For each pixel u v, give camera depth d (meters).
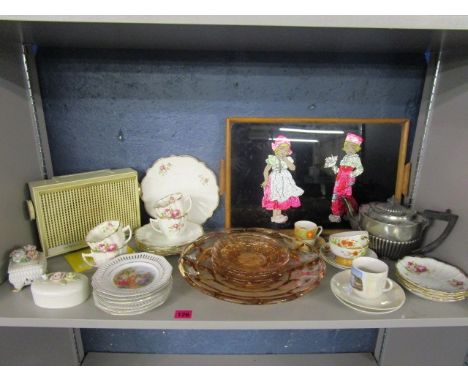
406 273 0.75
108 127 0.89
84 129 0.88
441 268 0.76
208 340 1.13
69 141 0.89
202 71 0.85
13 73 0.74
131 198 0.87
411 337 1.02
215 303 0.68
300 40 0.69
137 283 0.67
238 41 0.71
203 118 0.89
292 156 0.89
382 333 1.08
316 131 0.88
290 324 0.64
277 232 0.90
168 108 0.88
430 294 0.69
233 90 0.87
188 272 0.75
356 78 0.87
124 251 0.77
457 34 0.60
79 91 0.85
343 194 0.91
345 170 0.90
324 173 0.90
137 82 0.85
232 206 0.92
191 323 0.63
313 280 0.73
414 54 0.85
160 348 1.13
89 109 0.87
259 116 0.89
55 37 0.68
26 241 0.77
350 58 0.85
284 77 0.86
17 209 0.74
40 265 0.70
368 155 0.90
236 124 0.87
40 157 0.85
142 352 1.14
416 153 0.89
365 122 0.87
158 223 0.84
